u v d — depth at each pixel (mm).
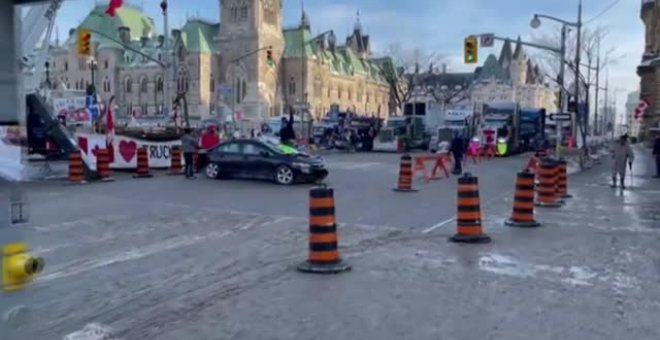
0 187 3357
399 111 101438
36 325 6258
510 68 146500
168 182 21938
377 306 7062
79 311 6801
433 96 100000
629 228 12836
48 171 23031
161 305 7059
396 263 9312
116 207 15164
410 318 6633
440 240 11281
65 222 12750
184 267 8945
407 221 13586
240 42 109688
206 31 113875
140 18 122125
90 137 25531
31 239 10836
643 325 6449
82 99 38031
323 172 22141
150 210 14750
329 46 134125
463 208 11141
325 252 8789
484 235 11242
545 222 13539
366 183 22250
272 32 112875
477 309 6969
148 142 26594
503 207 16109
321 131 56438
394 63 105312
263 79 109312
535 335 6109
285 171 21625
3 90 3375
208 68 110625
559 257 9828
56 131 24062
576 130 42000
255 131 63562
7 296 3363
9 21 3398
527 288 7902
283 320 6547
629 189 21281
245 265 9117
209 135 27797
